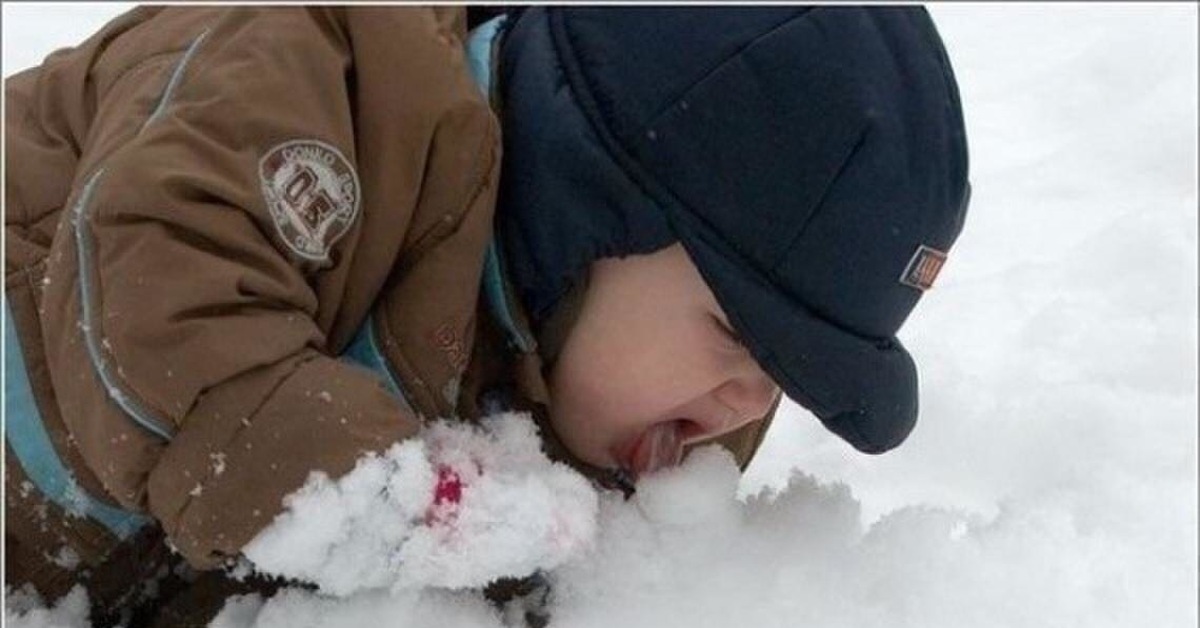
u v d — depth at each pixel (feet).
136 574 3.69
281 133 3.25
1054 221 6.75
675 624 3.62
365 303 3.45
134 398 3.11
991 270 6.35
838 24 3.48
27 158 3.71
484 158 3.46
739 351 3.67
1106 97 7.95
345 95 3.37
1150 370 5.31
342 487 3.10
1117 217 6.53
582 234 3.47
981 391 5.06
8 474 3.47
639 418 3.75
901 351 3.76
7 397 3.43
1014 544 3.91
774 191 3.44
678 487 3.76
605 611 3.65
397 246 3.44
